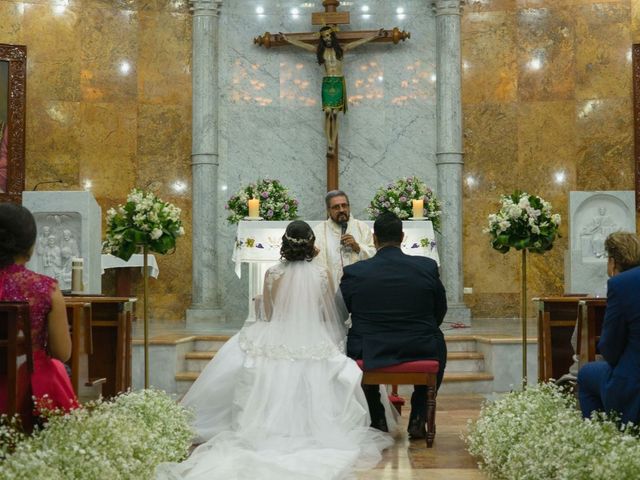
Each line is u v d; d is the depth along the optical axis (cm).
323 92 1329
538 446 438
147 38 1352
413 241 1012
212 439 564
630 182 1309
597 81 1324
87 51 1324
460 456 568
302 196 1381
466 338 982
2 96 1278
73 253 961
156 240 736
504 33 1361
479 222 1358
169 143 1350
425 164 1378
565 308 738
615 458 382
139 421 503
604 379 477
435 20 1377
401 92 1385
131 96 1342
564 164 1337
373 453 560
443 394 898
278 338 609
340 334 634
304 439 568
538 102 1349
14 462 360
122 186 1333
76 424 423
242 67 1380
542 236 746
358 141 1383
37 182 1295
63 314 441
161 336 978
